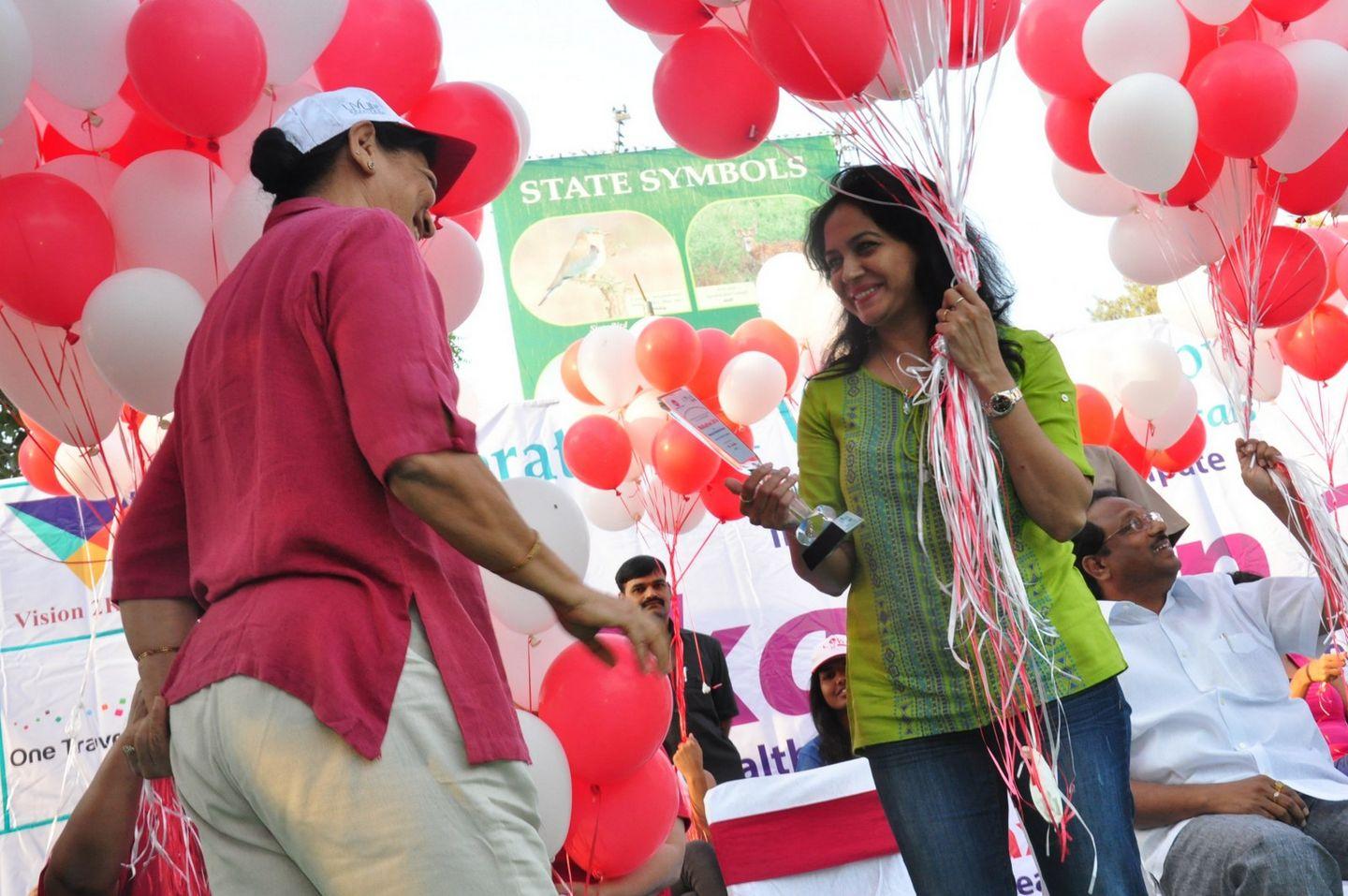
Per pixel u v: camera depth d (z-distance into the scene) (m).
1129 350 4.23
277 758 1.25
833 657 3.79
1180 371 4.22
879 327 2.22
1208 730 2.86
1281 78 2.78
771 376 3.92
